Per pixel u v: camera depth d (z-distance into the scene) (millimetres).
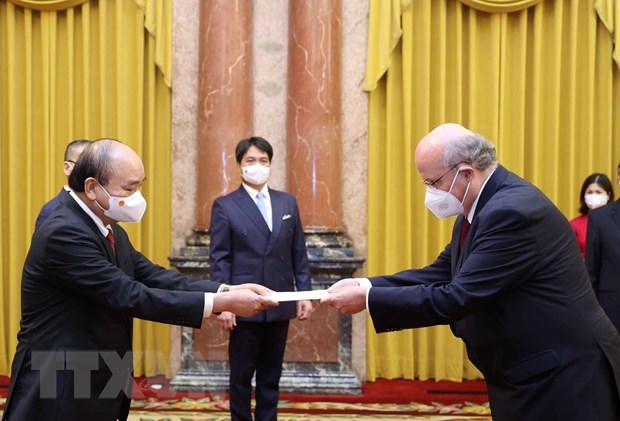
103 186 2117
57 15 5387
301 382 4961
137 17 5301
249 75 5301
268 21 5434
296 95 5250
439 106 5379
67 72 5391
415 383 5336
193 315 2156
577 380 2072
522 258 2092
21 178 5410
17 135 5395
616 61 5312
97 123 5410
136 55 5316
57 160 5422
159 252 5418
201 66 5258
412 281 2635
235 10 5211
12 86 5328
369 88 5332
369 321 5402
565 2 5438
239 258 3822
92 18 5391
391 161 5398
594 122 5477
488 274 2094
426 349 5418
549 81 5449
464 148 2221
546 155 5461
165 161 5410
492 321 2188
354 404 4758
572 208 5422
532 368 2105
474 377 5453
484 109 5445
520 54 5395
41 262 2053
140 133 5301
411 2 5324
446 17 5418
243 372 3756
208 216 5176
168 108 5379
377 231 5465
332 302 2268
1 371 5352
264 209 3965
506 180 2268
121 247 2367
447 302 2111
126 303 2064
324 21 5211
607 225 3824
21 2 5266
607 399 2094
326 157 5211
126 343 2254
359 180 5453
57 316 2078
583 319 2131
